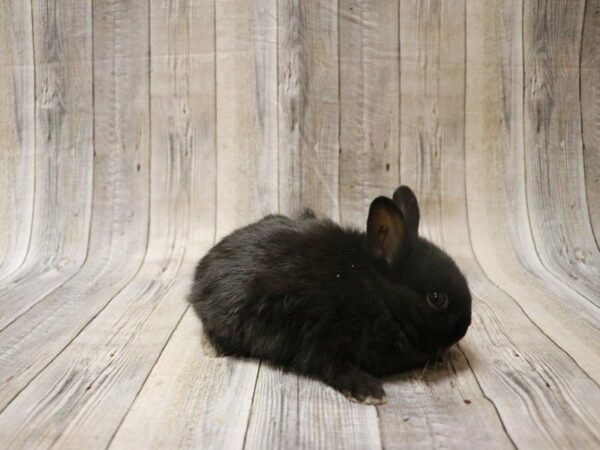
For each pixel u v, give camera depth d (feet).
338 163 2.00
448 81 1.99
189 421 0.98
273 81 1.96
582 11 1.94
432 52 1.98
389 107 2.00
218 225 2.01
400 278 1.14
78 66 1.98
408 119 2.00
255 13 1.95
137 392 1.09
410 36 1.98
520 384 1.11
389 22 1.97
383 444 0.90
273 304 1.15
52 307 1.55
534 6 1.95
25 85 2.00
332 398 1.06
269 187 1.99
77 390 1.10
